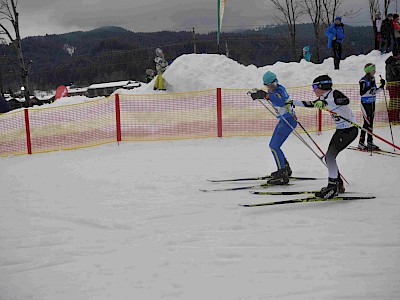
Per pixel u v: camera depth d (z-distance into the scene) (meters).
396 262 3.41
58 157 9.65
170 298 3.02
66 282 3.36
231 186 6.19
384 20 15.53
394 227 4.23
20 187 6.78
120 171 7.56
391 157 7.70
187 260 3.66
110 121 11.83
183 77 13.22
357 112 11.37
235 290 3.08
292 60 24.11
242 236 4.17
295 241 3.96
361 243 3.84
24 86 21.55
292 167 7.16
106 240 4.26
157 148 9.84
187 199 5.57
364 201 5.15
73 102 14.81
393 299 2.84
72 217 5.05
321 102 5.23
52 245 4.20
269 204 5.02
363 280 3.12
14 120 12.59
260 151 8.89
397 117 11.04
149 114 11.93
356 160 7.52
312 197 5.25
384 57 15.65
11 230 4.71
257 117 11.39
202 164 7.83
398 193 5.42
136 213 5.07
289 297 2.93
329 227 4.30
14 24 20.83
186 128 11.11
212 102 12.16
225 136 10.59
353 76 14.20
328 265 3.41
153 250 3.94
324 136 10.11
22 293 3.22
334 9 24.02
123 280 3.35
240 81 13.23
